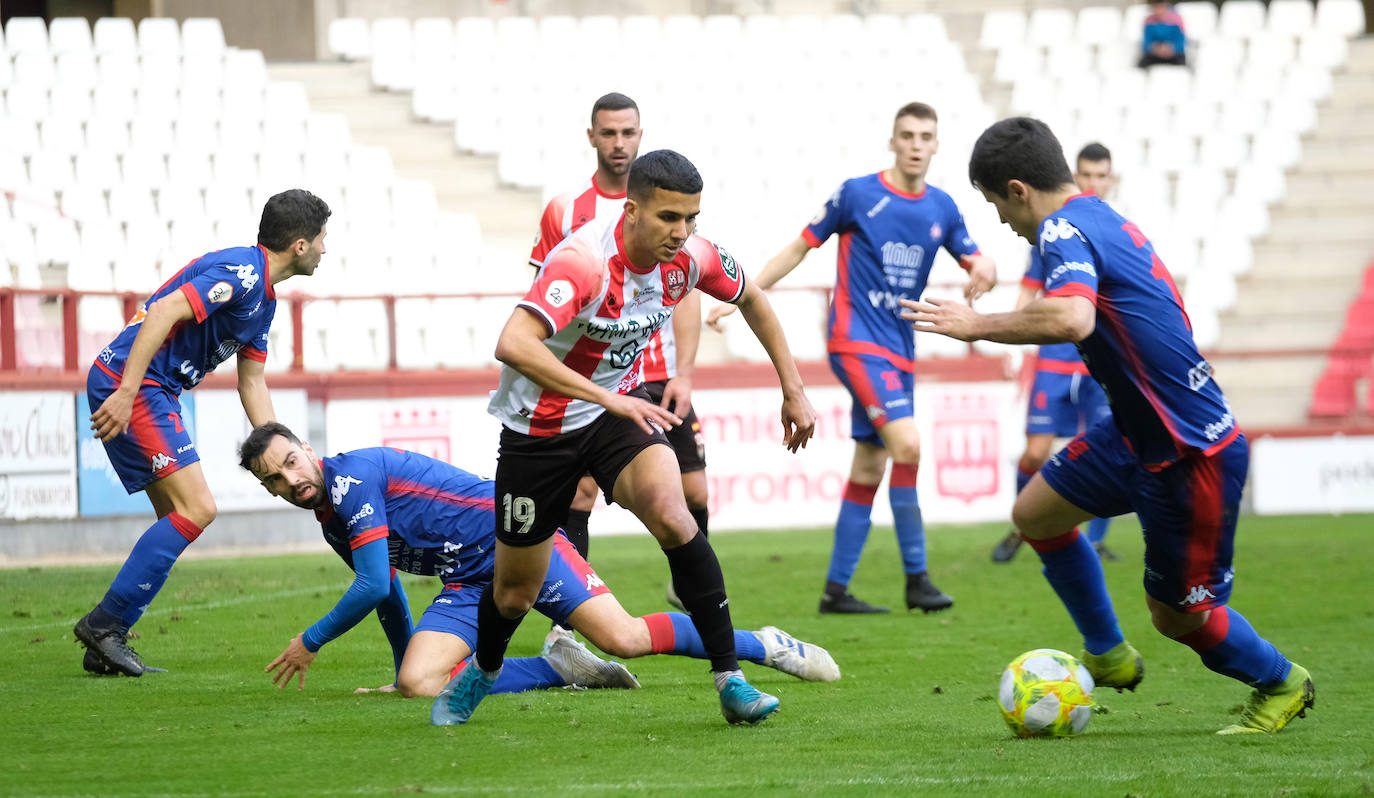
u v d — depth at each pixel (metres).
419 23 67.88
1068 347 31.19
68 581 30.17
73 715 15.64
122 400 18.09
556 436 13.84
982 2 76.94
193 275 18.97
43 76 60.44
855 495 25.75
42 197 55.91
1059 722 13.93
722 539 41.66
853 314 25.69
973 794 11.28
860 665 19.66
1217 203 63.44
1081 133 66.69
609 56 67.81
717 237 59.00
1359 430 50.12
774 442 44.88
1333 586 28.55
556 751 13.33
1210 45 71.62
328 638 15.84
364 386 42.31
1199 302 59.84
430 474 17.20
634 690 17.61
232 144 59.75
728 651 14.66
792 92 66.81
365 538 15.88
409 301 50.88
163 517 19.30
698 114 65.00
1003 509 46.19
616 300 13.65
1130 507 14.52
